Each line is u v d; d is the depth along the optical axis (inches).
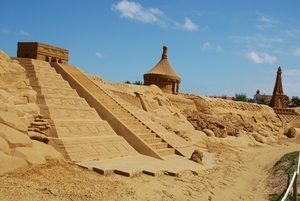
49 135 527.5
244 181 590.6
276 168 707.4
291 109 2055.9
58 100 640.4
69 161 476.1
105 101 786.2
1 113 426.6
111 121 680.4
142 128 756.0
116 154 575.2
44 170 406.3
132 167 509.7
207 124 1178.6
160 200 393.4
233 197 467.8
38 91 641.6
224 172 632.4
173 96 1403.8
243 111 1787.6
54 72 769.6
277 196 475.5
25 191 331.9
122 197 375.2
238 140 1152.2
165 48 1493.6
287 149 1185.4
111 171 468.8
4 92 528.7
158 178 491.8
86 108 678.5
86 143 546.0
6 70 661.9
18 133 420.2
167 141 746.2
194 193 450.9
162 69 1455.5
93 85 835.4
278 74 2208.4
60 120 567.2
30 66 727.7
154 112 1034.7
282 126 1888.5
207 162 704.4
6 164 368.5
